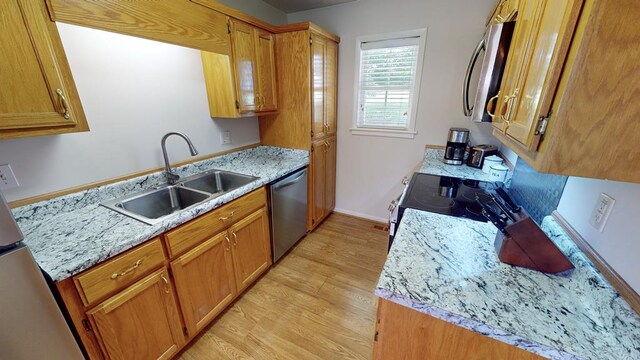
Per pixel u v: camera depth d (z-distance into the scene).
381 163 2.80
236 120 2.32
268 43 2.13
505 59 1.04
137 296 1.13
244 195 1.70
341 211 3.22
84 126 1.07
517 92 0.81
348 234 2.74
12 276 0.73
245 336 1.57
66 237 1.08
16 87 0.88
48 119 0.96
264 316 1.71
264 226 1.96
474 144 2.30
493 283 0.75
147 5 1.23
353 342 1.54
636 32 0.46
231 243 1.63
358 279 2.07
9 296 0.74
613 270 0.68
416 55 2.34
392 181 2.81
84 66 1.33
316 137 2.48
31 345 0.80
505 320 0.63
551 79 0.55
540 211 1.17
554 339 0.58
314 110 2.37
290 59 2.21
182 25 1.40
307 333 1.59
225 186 2.04
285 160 2.39
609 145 0.53
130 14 1.17
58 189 1.31
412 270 0.80
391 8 2.30
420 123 2.49
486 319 0.63
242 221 1.71
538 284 0.74
